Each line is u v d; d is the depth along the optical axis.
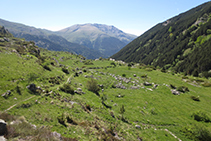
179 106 49.19
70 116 26.20
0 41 90.56
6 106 24.09
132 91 61.34
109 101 49.22
